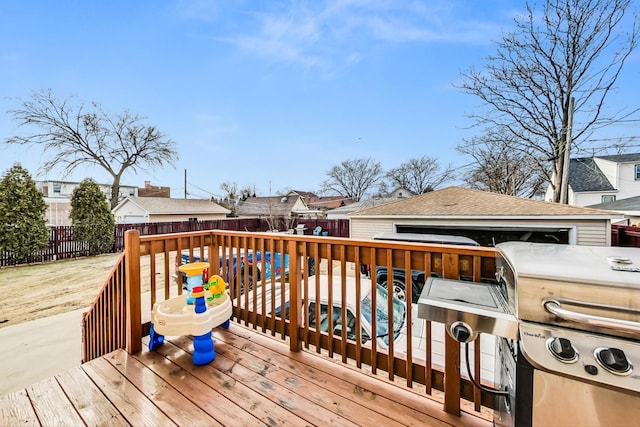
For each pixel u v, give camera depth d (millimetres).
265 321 2291
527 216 6531
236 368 1815
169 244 2266
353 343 1847
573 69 8914
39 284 6438
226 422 1365
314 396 1551
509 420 1048
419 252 1571
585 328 818
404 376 1630
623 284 792
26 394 1554
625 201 15297
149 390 1596
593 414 838
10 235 8195
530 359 863
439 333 2863
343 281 1841
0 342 3625
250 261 5211
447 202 8266
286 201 28172
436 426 1339
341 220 16469
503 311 983
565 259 969
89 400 1513
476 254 1403
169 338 2213
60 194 22125
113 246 11000
